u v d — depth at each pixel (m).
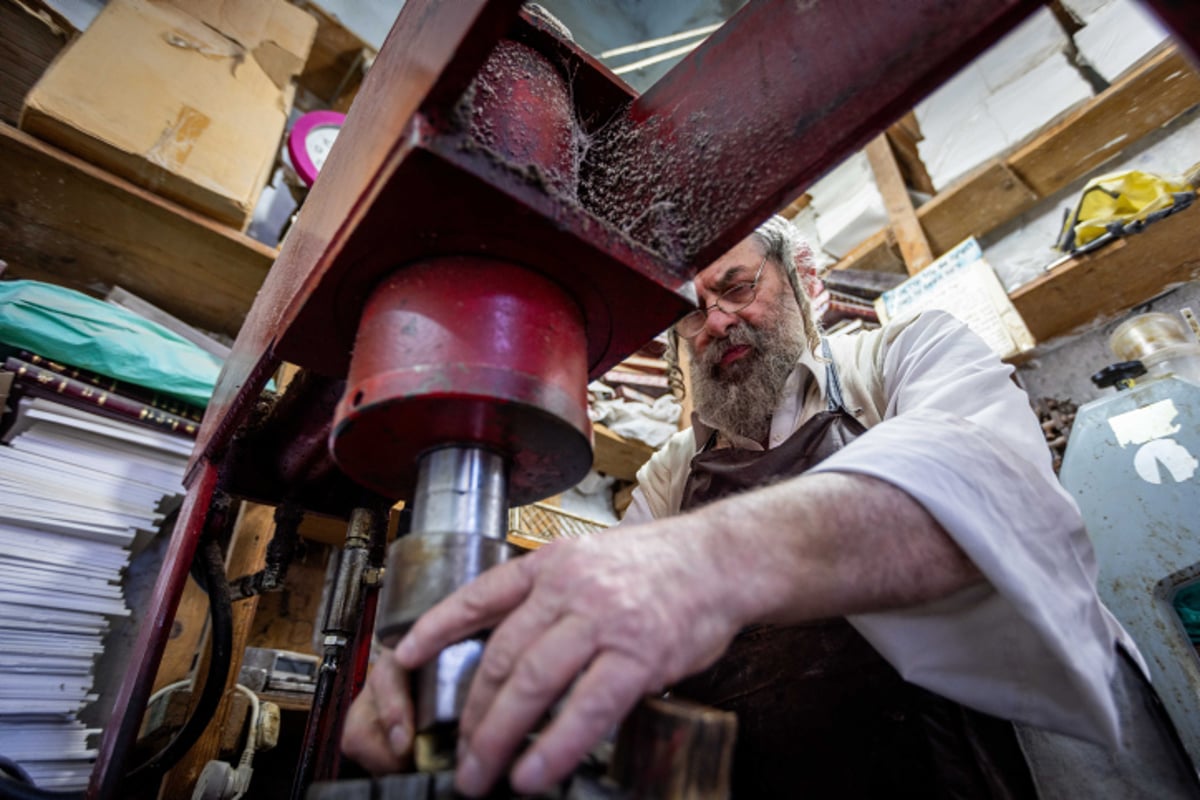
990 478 0.56
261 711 1.37
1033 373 2.33
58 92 1.46
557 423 0.44
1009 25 0.39
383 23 2.75
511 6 0.37
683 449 1.32
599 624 0.36
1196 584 1.16
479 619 0.40
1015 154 2.31
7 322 1.29
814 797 0.76
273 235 2.35
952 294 2.18
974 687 0.59
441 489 0.45
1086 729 0.54
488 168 0.43
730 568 0.42
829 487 0.51
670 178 0.60
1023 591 0.50
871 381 1.03
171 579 0.81
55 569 1.28
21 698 1.18
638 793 0.32
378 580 0.87
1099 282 2.02
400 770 0.42
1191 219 1.79
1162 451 1.23
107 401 1.39
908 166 2.91
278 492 0.94
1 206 1.56
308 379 0.77
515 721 0.34
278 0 2.13
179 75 1.70
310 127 2.13
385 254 0.47
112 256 1.73
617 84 0.67
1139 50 2.13
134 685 0.74
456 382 0.41
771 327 1.13
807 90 0.50
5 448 1.27
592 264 0.49
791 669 0.83
